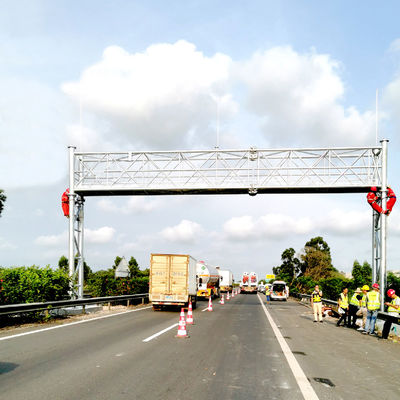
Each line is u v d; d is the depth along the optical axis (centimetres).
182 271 2438
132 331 1429
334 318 2370
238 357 991
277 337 1420
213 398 630
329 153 2559
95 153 2747
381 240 2367
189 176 2684
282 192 2673
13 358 892
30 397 604
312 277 7475
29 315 1641
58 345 1079
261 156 2645
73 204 2706
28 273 1683
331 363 964
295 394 669
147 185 2700
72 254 2675
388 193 2416
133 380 726
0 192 4022
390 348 1261
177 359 937
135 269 3519
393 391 714
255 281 7550
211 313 2442
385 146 2458
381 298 2303
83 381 708
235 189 2655
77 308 2214
